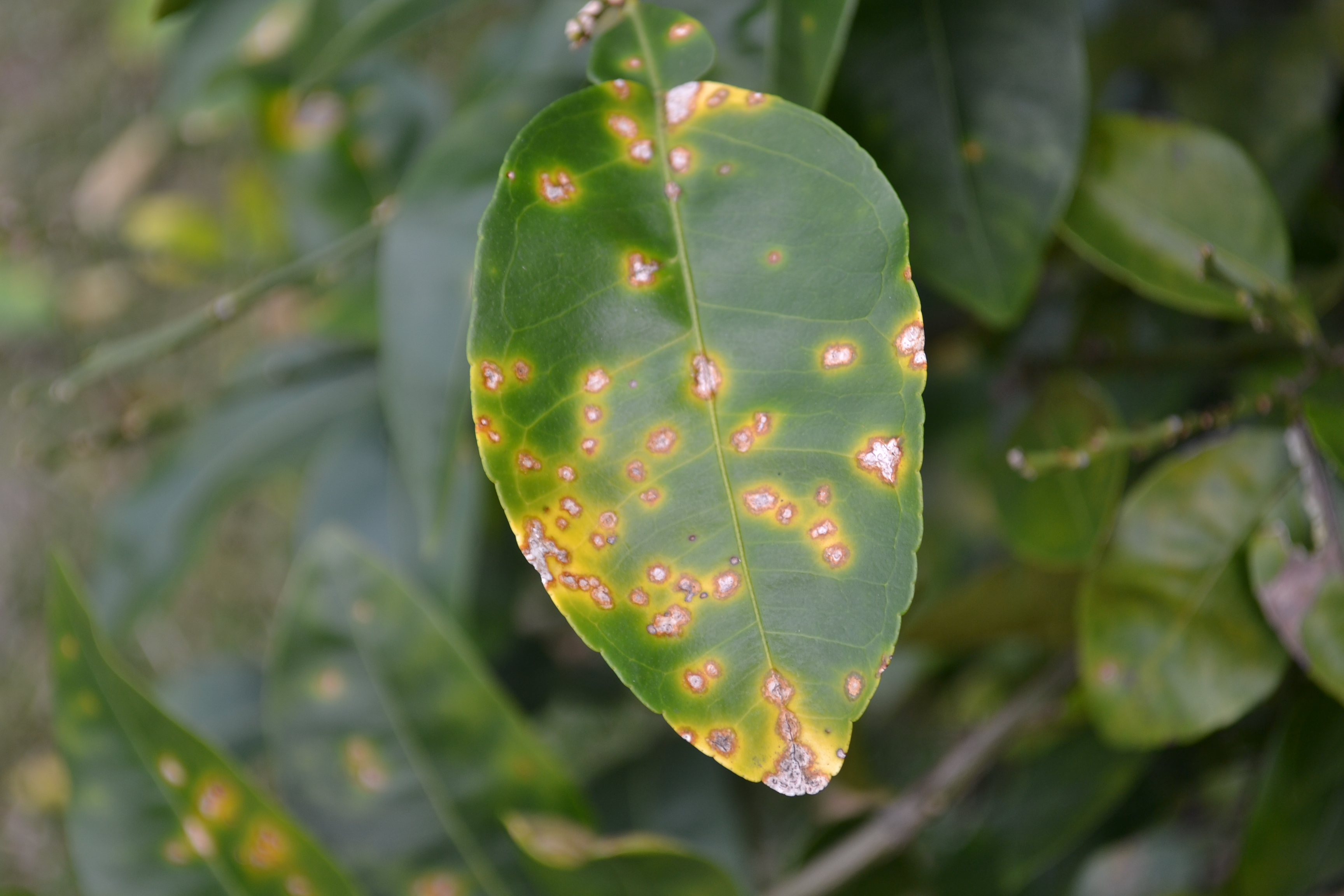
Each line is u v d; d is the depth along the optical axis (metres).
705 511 0.49
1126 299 0.77
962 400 0.88
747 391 0.49
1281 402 0.63
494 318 0.49
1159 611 0.60
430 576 0.82
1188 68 0.76
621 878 0.62
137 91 2.14
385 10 0.64
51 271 1.78
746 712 0.49
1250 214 0.61
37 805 1.73
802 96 0.56
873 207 0.49
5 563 1.87
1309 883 0.62
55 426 1.90
